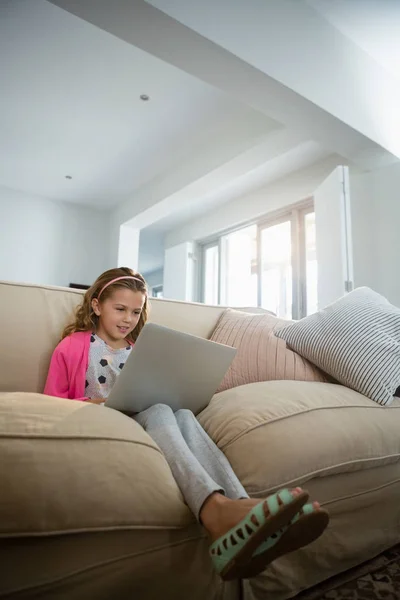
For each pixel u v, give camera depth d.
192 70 2.16
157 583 0.61
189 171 3.94
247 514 0.56
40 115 3.33
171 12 1.82
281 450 0.82
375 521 0.98
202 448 0.80
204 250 5.63
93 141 3.75
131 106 3.20
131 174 4.44
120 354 1.23
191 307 1.59
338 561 0.89
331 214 3.10
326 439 0.89
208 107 3.20
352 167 3.42
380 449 0.97
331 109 2.46
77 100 3.13
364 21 2.52
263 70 2.13
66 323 1.22
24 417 0.63
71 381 1.11
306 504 0.59
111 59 2.68
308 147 3.55
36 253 4.97
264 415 0.89
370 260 3.17
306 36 2.38
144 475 0.63
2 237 4.75
